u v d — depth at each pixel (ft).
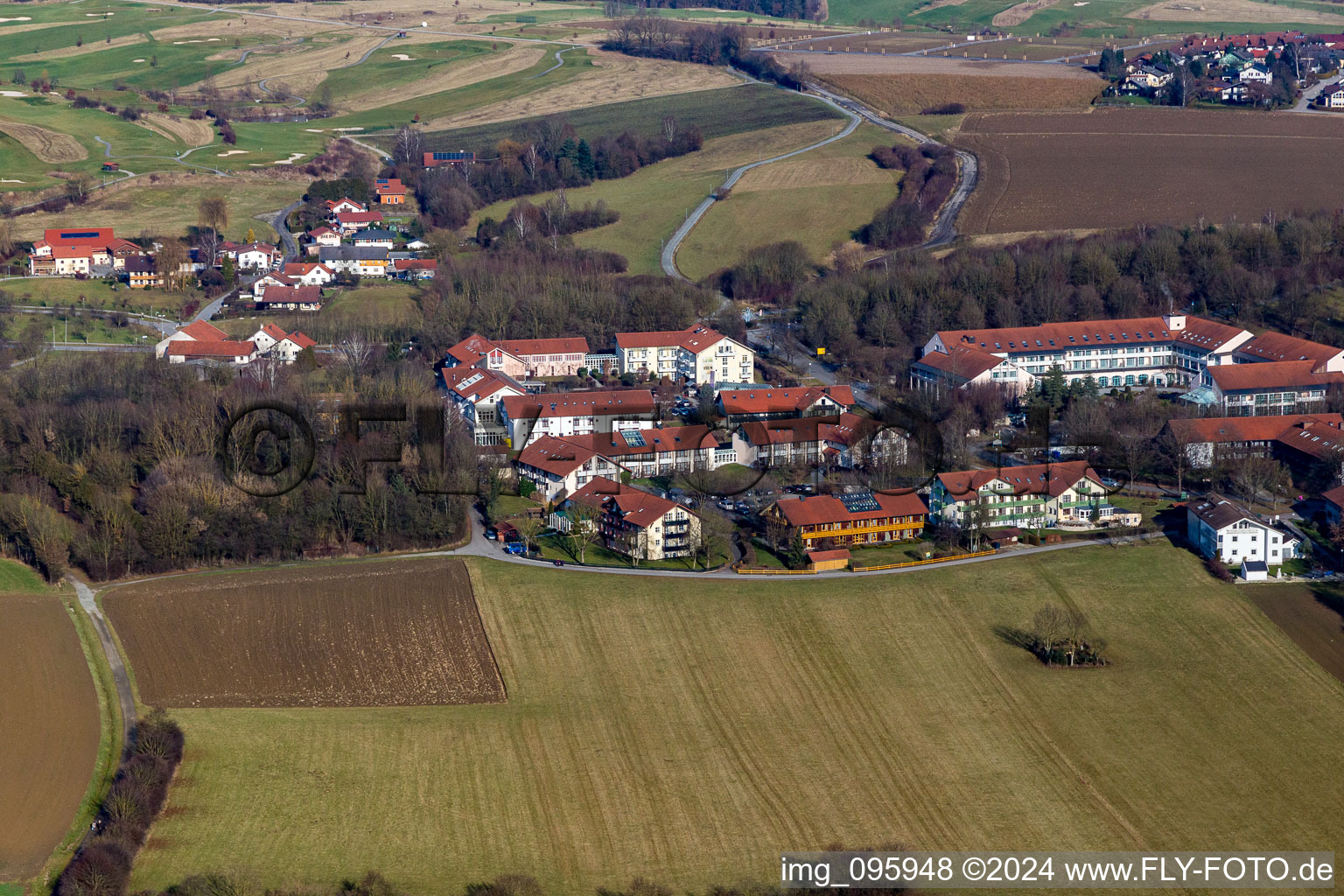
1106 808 554.46
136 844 508.53
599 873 506.48
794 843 526.98
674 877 504.84
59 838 514.68
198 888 474.90
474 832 529.86
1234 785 569.23
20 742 576.61
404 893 489.26
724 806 550.36
